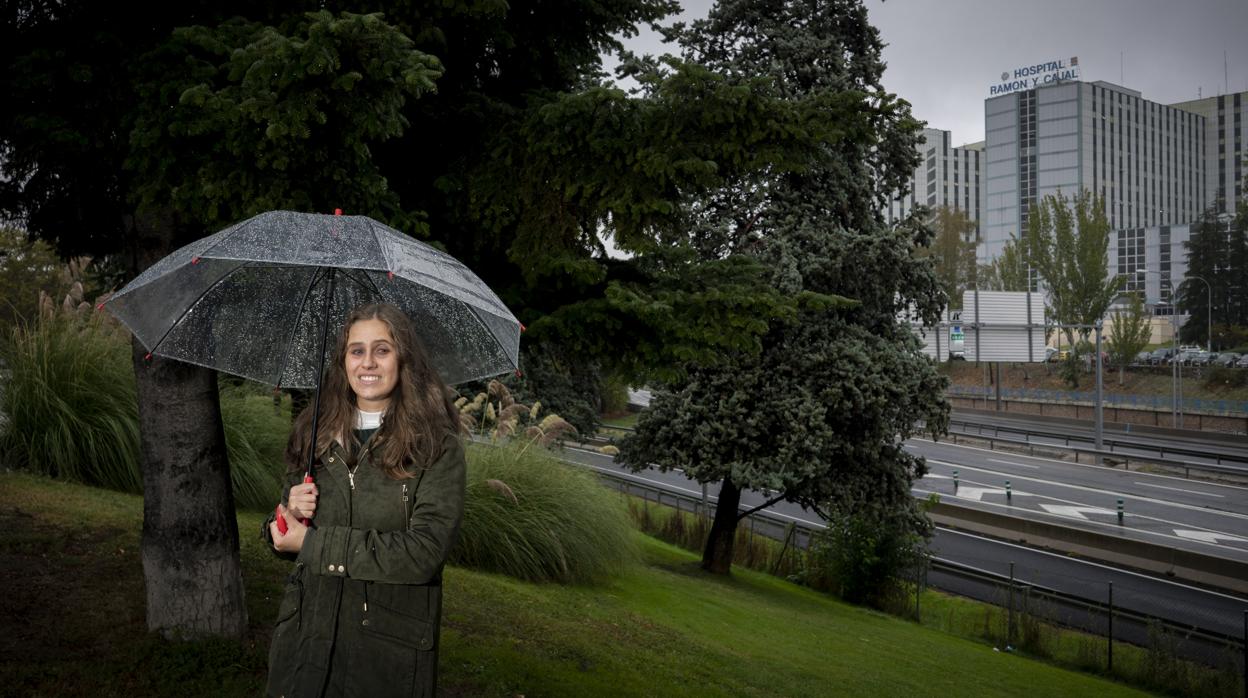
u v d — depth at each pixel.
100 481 9.16
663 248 6.82
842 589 17.06
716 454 14.77
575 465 11.91
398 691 2.26
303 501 2.33
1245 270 87.81
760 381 14.64
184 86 4.29
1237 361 70.75
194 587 4.80
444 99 6.09
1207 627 16.41
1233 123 189.38
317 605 2.28
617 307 6.05
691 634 9.31
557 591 9.69
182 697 4.24
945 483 33.03
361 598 2.28
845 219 15.40
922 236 15.60
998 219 171.00
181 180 4.42
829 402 14.21
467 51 6.21
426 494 2.35
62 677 4.21
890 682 9.41
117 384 9.76
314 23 4.08
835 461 15.39
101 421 9.27
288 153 4.34
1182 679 13.06
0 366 9.38
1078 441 44.94
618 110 5.64
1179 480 34.25
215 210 4.33
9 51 4.57
